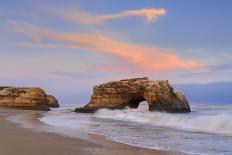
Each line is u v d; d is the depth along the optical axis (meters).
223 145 16.05
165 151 14.23
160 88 56.69
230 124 24.70
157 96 56.22
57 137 18.14
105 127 26.73
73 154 12.64
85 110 61.03
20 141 15.70
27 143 15.05
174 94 56.94
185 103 56.06
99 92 62.03
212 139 18.33
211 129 23.80
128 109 58.81
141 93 59.62
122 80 62.09
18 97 69.00
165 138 18.89
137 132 22.38
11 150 13.04
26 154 12.26
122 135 20.47
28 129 22.48
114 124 30.31
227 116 30.75
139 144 16.33
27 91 69.38
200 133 21.52
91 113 57.84
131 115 43.97
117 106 60.97
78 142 16.27
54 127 25.42
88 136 19.50
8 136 17.75
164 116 38.00
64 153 12.77
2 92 70.44
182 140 17.98
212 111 52.75
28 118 36.81
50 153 12.66
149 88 57.22
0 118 34.34
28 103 68.44
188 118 32.28
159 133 21.72
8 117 37.12
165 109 55.25
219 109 60.75
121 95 61.25
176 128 25.33
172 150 14.53
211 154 13.66
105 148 14.63
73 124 29.88
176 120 31.98
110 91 61.47
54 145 14.75
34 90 69.44
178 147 15.43
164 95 56.22
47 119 36.88
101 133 21.61
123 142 16.97
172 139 18.41
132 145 15.89
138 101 64.44
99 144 15.84
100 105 61.38
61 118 39.84
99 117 42.94
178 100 55.97
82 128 25.47
